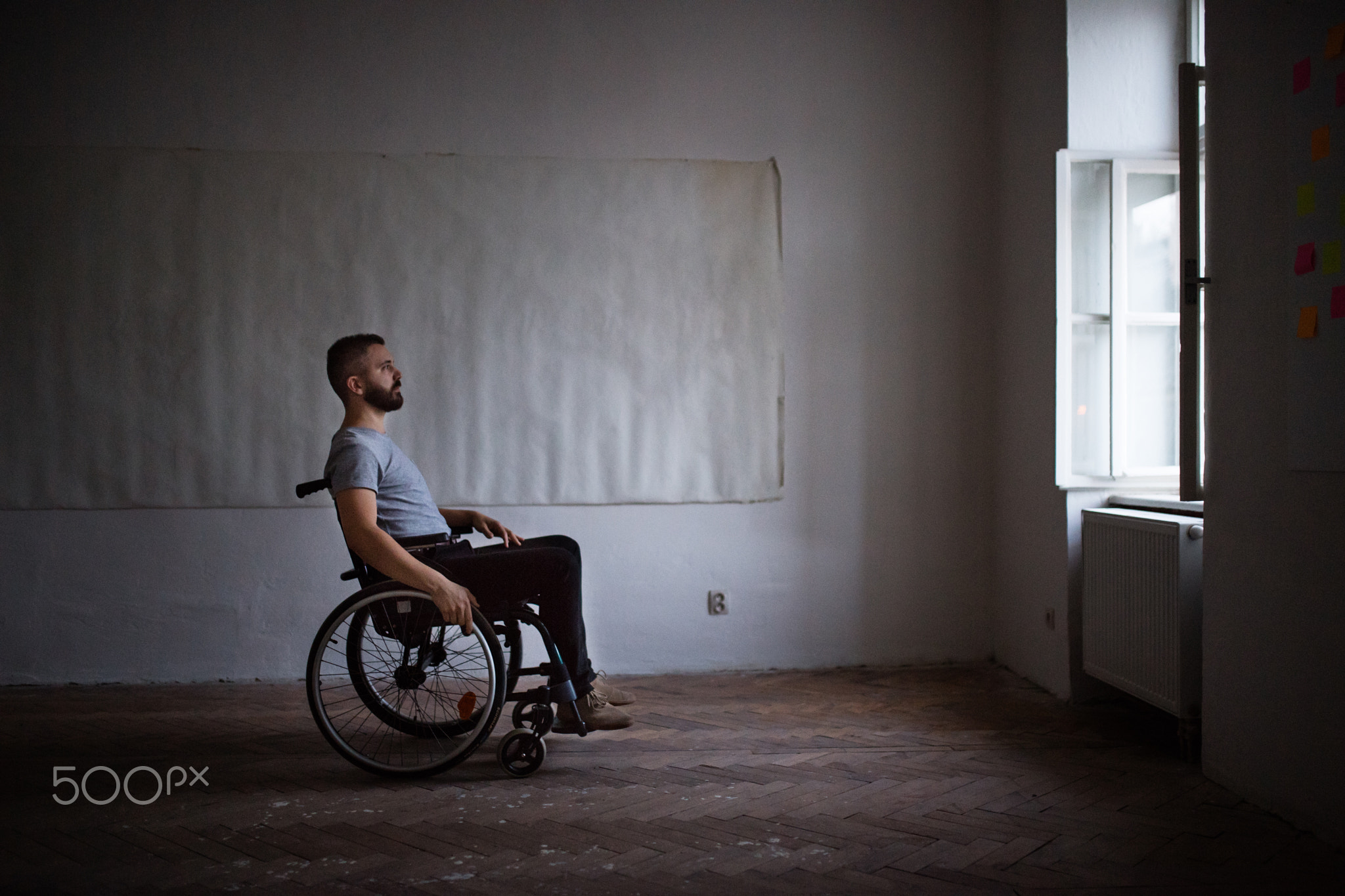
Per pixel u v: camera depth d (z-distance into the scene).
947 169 4.05
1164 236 3.44
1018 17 3.80
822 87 4.02
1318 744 2.08
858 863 1.99
